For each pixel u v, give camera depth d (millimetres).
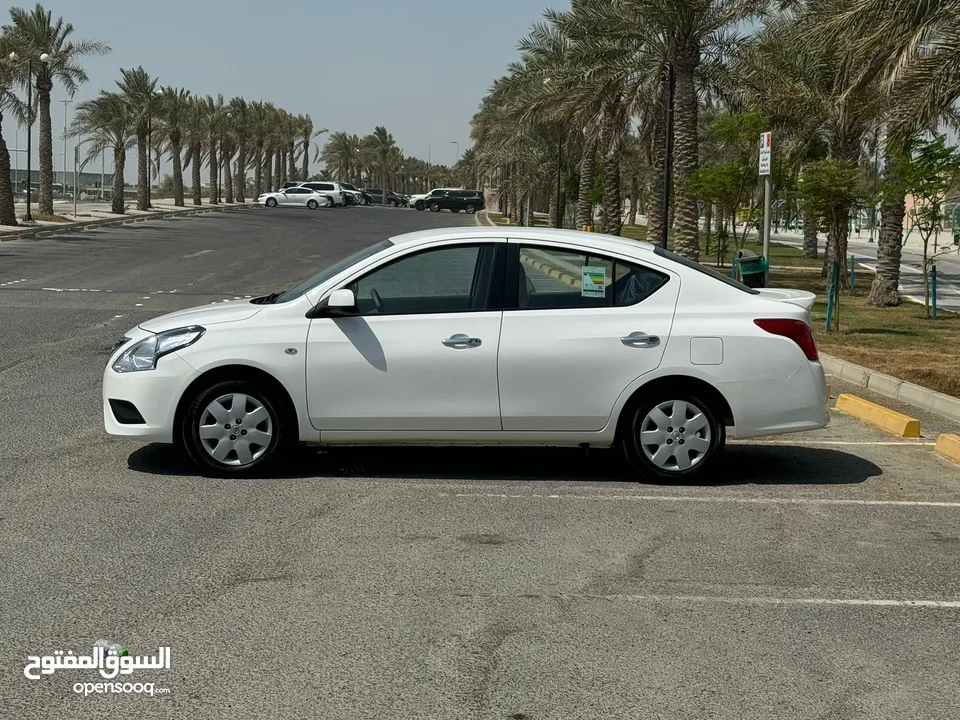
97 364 11820
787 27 21172
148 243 35844
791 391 7207
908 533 6250
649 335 7086
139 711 3803
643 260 7262
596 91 28922
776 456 8320
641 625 4711
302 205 77375
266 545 5727
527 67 39125
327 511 6410
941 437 8531
